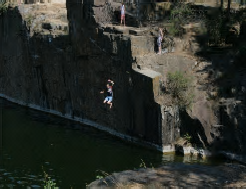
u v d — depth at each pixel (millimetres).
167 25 31531
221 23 31891
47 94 38312
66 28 37500
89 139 30297
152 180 10508
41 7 43281
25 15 40562
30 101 41000
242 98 26234
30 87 40500
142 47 28812
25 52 40094
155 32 30109
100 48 31219
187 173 10859
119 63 29453
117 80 29922
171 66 28812
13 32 42000
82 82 33844
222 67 28844
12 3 43969
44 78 38125
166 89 26922
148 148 27578
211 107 26000
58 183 22812
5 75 44906
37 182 23062
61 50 35406
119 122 30391
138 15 33531
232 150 25062
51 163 25891
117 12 33656
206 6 33156
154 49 29516
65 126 34000
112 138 30359
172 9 33188
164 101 26594
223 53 30297
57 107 37469
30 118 36688
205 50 30750
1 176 23906
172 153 26375
